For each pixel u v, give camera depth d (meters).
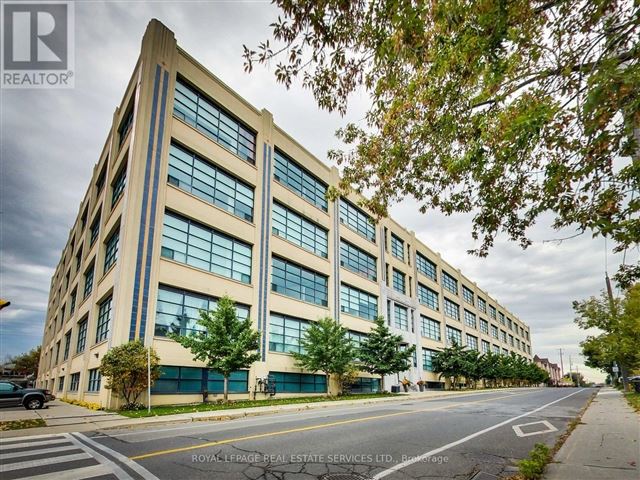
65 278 42.28
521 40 5.10
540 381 95.12
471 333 64.62
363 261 38.34
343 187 9.59
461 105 6.27
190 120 22.86
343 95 6.27
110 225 23.02
